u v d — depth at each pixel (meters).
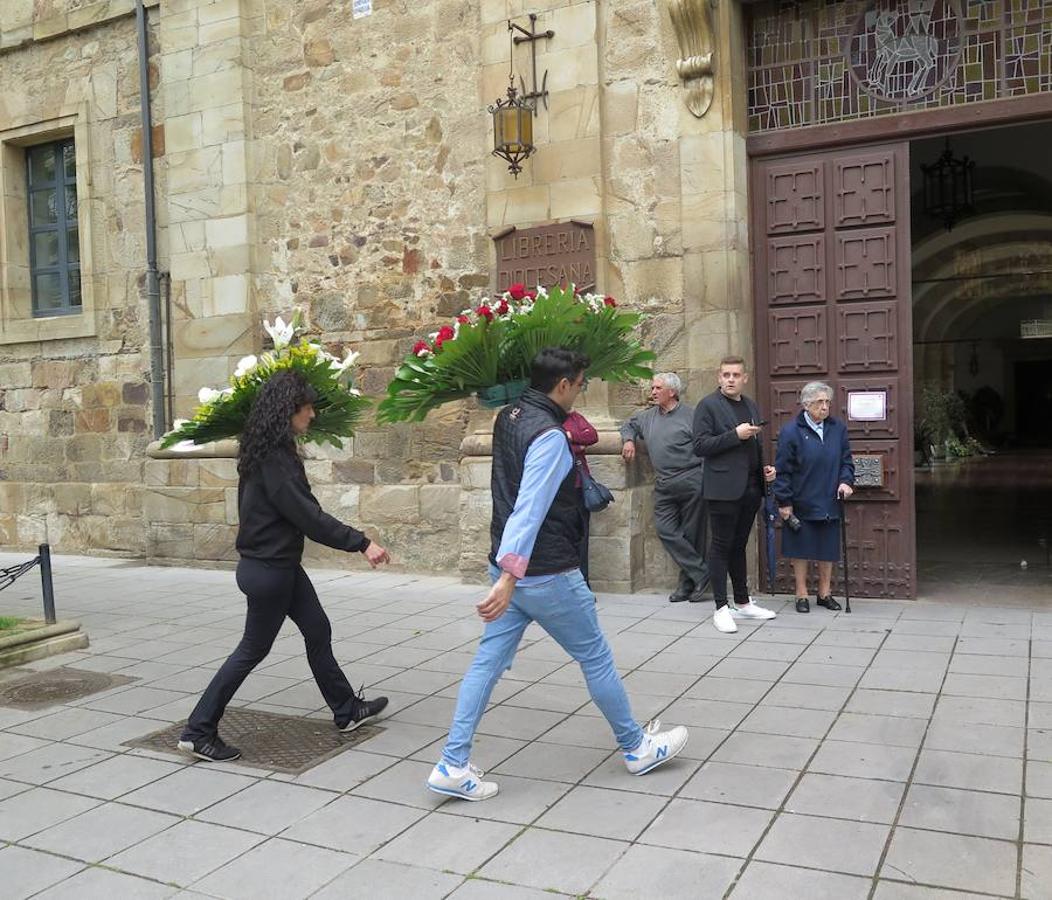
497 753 4.27
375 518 8.98
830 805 3.59
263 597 4.30
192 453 9.73
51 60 10.69
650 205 7.63
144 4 9.95
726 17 7.30
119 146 10.34
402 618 7.06
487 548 8.18
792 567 7.48
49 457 10.99
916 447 21.27
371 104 8.94
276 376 4.46
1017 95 6.85
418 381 4.22
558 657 5.78
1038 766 3.88
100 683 5.61
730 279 7.36
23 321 10.98
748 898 2.96
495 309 4.45
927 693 4.85
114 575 9.44
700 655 5.72
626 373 4.72
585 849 3.33
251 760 4.32
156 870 3.31
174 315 9.93
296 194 9.36
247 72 9.47
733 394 6.37
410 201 8.79
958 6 7.00
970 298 24.03
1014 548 9.26
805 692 4.95
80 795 3.97
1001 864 3.10
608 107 7.76
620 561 7.48
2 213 11.05
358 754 4.36
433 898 3.04
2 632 6.23
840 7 7.35
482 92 8.25
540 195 7.97
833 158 7.31
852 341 7.25
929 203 12.15
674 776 3.93
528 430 3.70
